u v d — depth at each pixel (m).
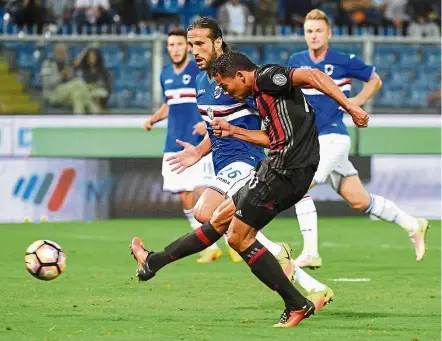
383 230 44.72
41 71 50.16
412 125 50.00
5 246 37.47
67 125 48.81
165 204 50.50
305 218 29.84
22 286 26.09
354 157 49.88
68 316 20.80
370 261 33.06
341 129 30.77
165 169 35.12
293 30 55.59
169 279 27.95
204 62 22.92
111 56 50.56
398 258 34.00
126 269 30.41
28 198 48.66
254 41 50.09
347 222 48.69
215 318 20.61
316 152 19.05
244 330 18.98
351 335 18.44
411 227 31.44
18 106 50.09
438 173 50.50
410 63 51.59
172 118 34.91
